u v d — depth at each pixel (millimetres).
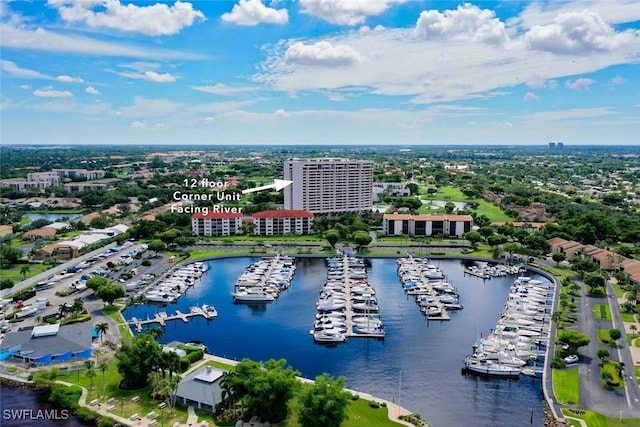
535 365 167625
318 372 164875
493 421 135875
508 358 170000
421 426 130125
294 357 176375
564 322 199375
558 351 167125
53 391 140125
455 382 158500
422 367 169000
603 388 146500
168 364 143000
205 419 129875
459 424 134375
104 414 132000
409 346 186000
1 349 162375
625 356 166625
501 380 160000
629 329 190875
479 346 180625
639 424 127375
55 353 161500
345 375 162875
